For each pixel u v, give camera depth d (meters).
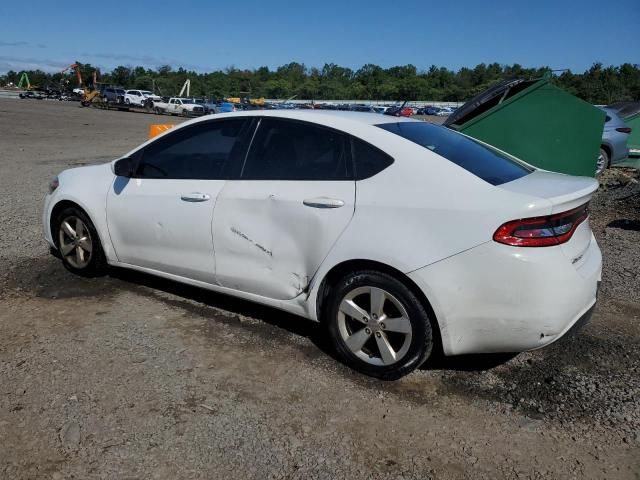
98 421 2.95
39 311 4.31
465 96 123.19
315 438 2.89
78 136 22.11
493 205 3.05
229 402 3.18
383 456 2.78
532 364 3.68
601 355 3.81
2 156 14.19
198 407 3.12
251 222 3.82
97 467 2.62
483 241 3.03
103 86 58.94
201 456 2.72
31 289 4.76
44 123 28.92
